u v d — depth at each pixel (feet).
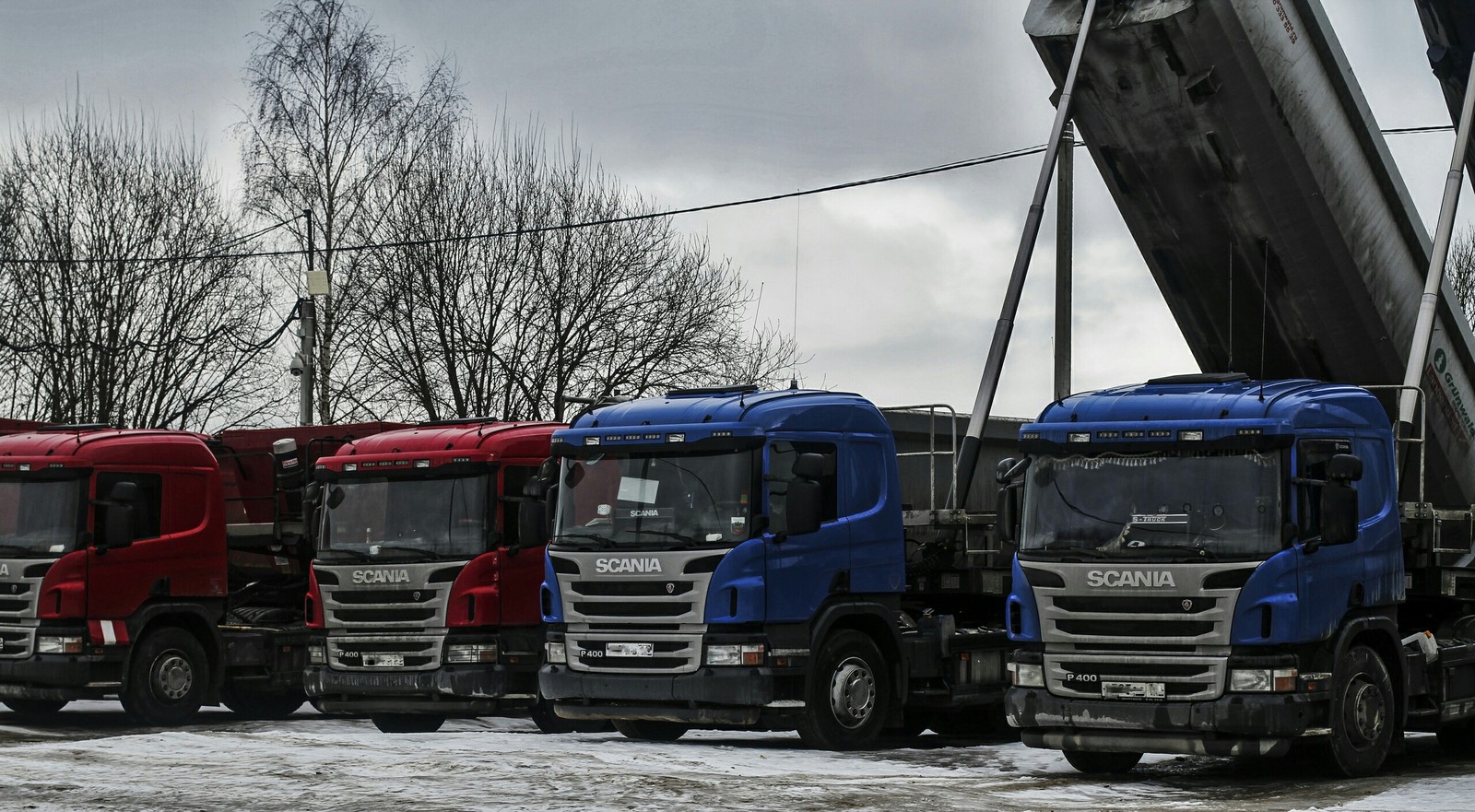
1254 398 41.32
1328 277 55.21
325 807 34.17
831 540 48.55
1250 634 39.65
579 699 48.75
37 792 36.70
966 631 53.36
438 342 113.60
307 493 58.18
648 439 48.39
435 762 42.27
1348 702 41.65
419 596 54.29
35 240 115.55
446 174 116.06
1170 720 40.01
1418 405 53.21
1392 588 43.80
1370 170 54.75
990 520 53.52
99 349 115.24
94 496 57.41
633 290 116.88
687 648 46.70
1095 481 42.01
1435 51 57.47
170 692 59.11
